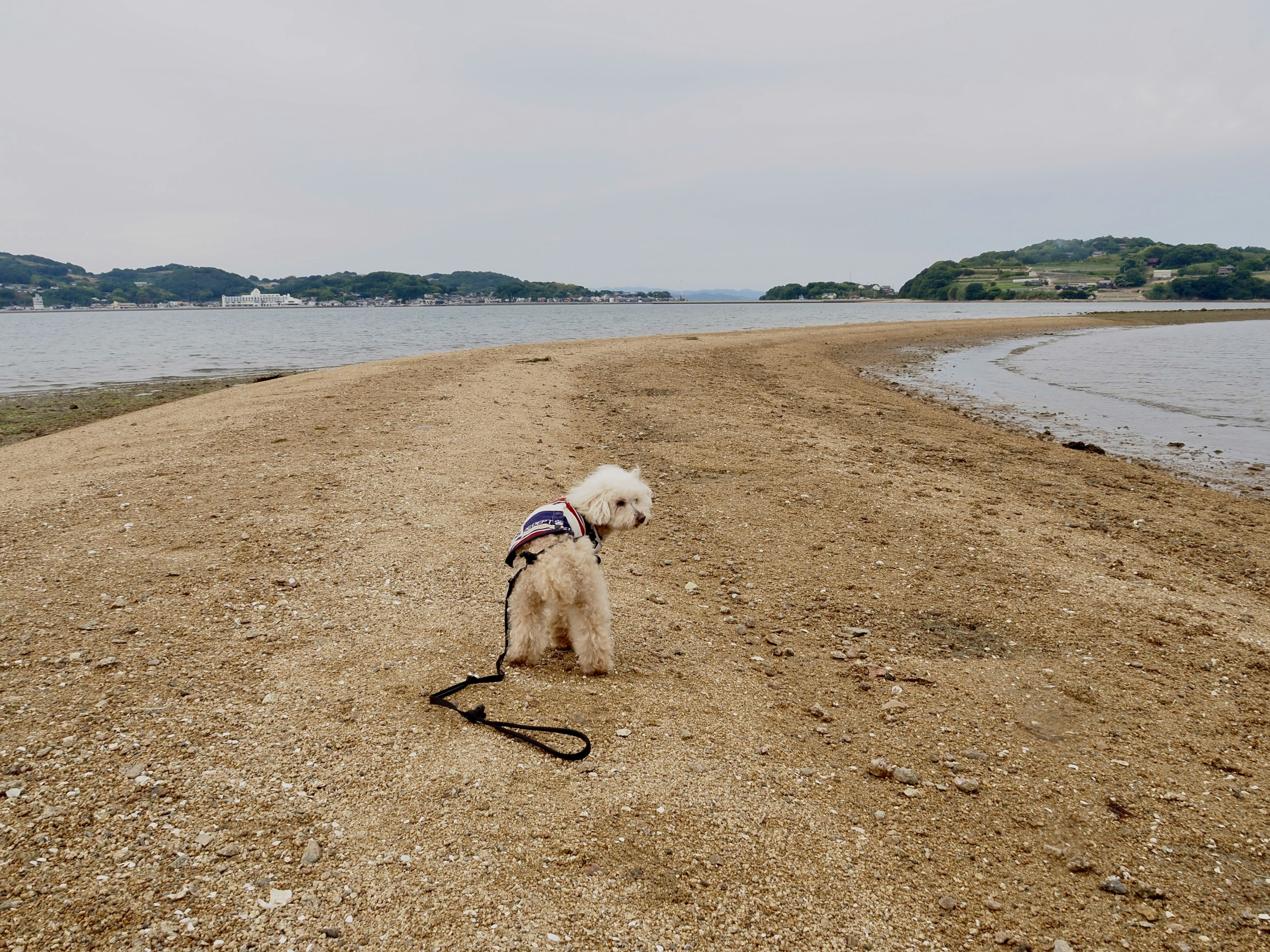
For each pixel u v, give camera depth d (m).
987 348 38.25
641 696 4.52
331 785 3.36
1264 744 4.40
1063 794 3.89
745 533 7.95
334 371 21.64
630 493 5.03
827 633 5.77
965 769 4.08
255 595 5.48
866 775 3.96
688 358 26.73
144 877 2.71
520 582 4.73
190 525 7.03
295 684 4.27
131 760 3.41
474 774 3.53
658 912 2.82
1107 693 4.97
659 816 3.38
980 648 5.60
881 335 45.16
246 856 2.87
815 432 13.56
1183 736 4.48
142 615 5.05
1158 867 3.37
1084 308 119.62
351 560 6.24
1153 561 7.58
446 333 63.22
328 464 9.44
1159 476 11.89
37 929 2.43
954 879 3.22
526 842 3.11
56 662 4.31
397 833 3.09
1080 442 14.24
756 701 4.66
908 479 10.42
